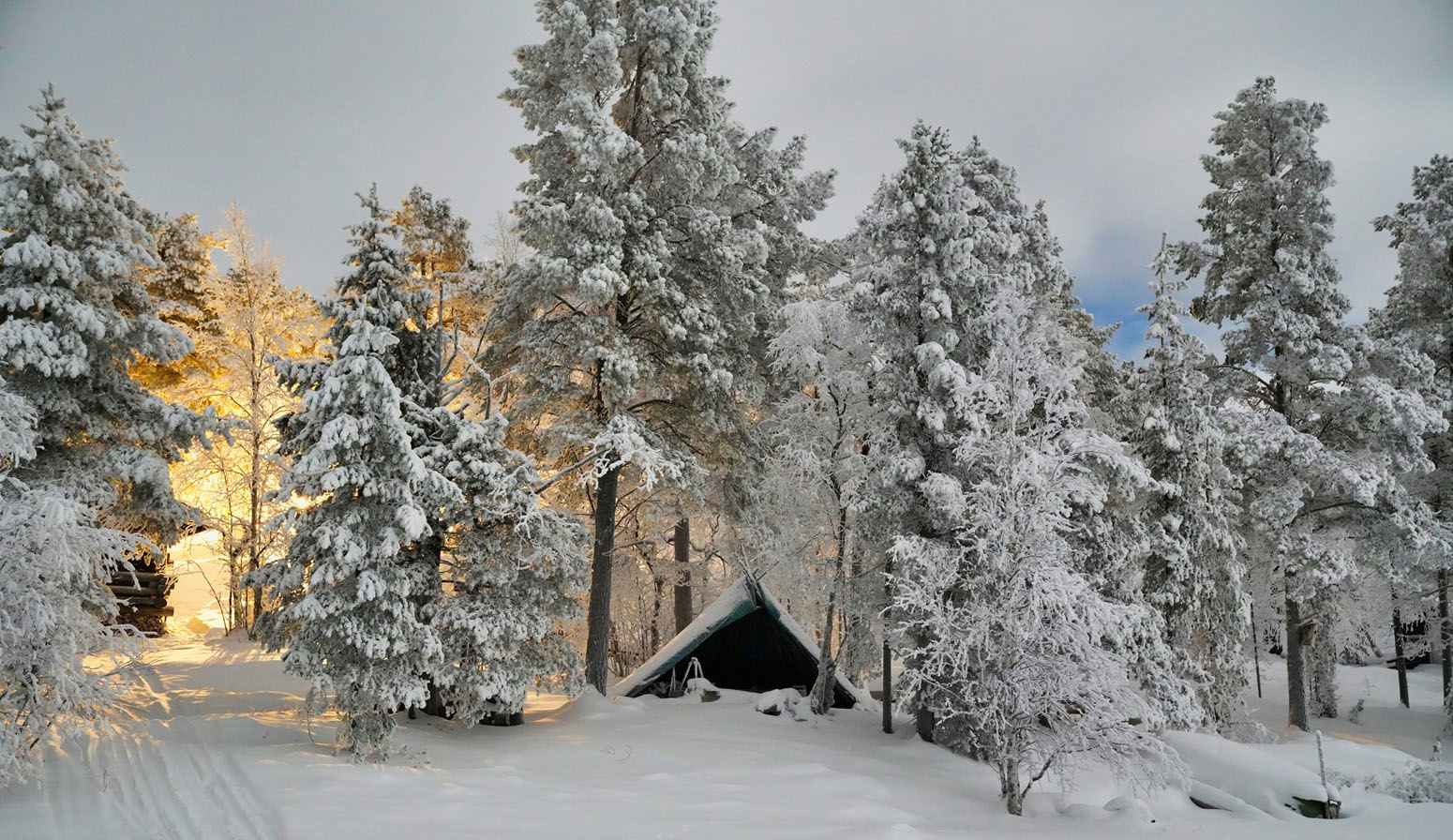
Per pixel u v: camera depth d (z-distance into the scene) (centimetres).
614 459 2083
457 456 1566
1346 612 2742
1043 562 1403
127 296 1867
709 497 2442
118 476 1752
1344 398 2467
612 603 2727
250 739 1430
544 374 2011
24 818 1002
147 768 1222
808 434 2083
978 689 1438
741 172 2647
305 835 948
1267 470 2520
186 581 3419
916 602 1472
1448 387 2591
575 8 2041
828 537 2166
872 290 1898
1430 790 1462
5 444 1200
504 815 1097
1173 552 2097
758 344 2561
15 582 1079
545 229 1975
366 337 1401
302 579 1439
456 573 1639
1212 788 1459
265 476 2714
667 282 2120
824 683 2067
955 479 1722
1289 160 2566
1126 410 2431
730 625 2294
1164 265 2273
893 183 1900
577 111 1973
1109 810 1330
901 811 1266
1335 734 2520
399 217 2503
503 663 1552
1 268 1656
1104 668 1359
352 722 1359
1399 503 2367
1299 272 2445
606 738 1656
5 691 1102
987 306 1861
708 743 1652
